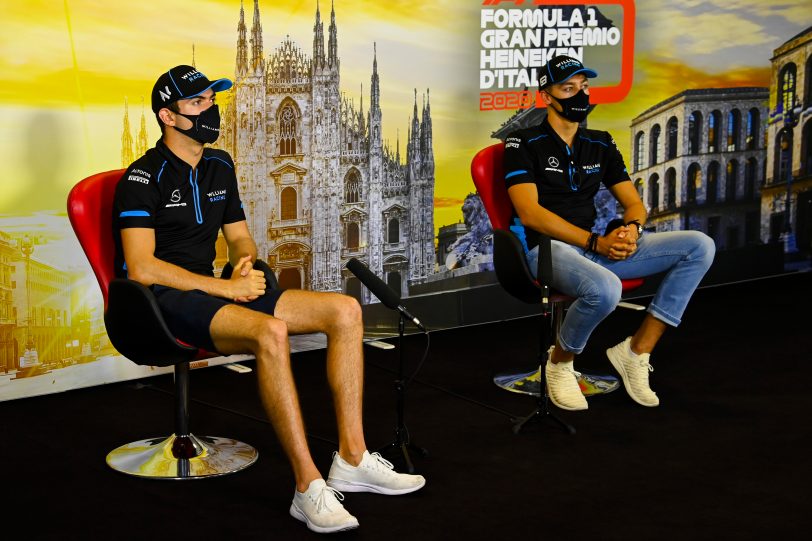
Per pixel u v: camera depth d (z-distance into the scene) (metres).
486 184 3.59
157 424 3.20
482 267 4.68
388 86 4.26
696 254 3.33
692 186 5.27
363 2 4.12
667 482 2.69
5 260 3.31
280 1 3.90
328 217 4.20
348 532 2.36
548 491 2.63
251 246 2.95
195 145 2.80
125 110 3.53
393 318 4.43
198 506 2.53
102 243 2.75
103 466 2.81
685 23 5.04
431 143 4.43
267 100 3.94
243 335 2.44
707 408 3.36
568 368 3.39
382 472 2.59
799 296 5.18
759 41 5.31
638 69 4.94
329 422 3.25
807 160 5.67
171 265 2.68
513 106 4.62
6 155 3.27
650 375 3.77
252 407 3.39
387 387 3.63
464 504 2.54
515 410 3.38
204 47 3.71
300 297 2.65
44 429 3.13
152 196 2.72
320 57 4.05
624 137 4.97
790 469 2.78
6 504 2.53
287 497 2.60
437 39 4.35
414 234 4.45
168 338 2.53
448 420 3.25
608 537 2.33
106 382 3.62
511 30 4.54
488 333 4.52
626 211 3.61
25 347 3.40
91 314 3.55
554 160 3.53
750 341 4.28
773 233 5.62
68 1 3.34
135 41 3.51
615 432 3.11
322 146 4.12
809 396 3.49
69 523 2.41
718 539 2.32
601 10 4.77
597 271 3.20
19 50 3.26
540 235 3.32
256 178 3.97
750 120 5.38
